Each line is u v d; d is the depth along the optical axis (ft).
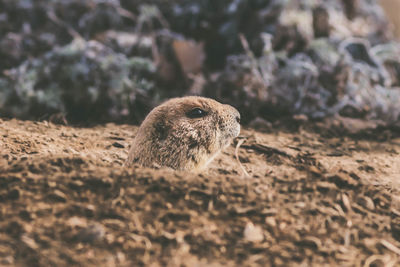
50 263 11.10
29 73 36.45
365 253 13.14
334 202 15.29
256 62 37.55
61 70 36.35
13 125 27.20
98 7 40.78
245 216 13.73
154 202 13.84
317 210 14.56
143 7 41.29
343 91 37.29
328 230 13.83
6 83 36.58
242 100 35.70
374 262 12.69
